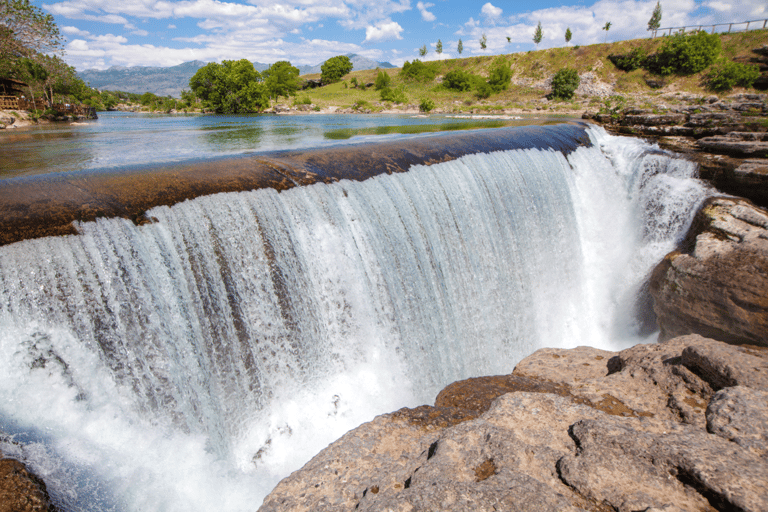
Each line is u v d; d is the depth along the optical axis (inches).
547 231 514.9
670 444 142.4
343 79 4023.1
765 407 157.6
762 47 1876.2
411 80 3097.9
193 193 280.2
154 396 238.7
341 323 320.5
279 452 273.6
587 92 2304.4
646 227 565.3
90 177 295.3
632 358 238.5
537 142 569.9
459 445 155.7
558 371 259.9
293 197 312.7
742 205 467.5
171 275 251.4
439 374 374.0
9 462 173.5
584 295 566.6
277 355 287.1
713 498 121.4
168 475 227.8
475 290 417.4
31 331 208.7
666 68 2135.8
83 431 214.4
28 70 1590.8
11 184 273.6
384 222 350.0
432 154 439.5
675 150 602.9
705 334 415.5
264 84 2728.8
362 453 173.2
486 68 2881.4
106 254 231.8
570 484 133.4
